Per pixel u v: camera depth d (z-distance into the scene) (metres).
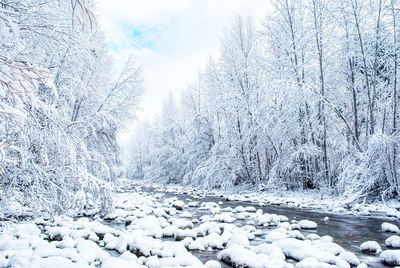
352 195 11.05
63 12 6.68
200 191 20.62
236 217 9.05
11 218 7.36
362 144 13.42
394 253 4.62
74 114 11.81
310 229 7.30
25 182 6.34
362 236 6.53
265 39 17.98
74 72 9.20
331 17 14.75
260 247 5.13
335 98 15.59
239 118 19.89
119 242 5.38
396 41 12.67
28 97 2.80
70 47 7.77
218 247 5.54
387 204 10.84
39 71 2.70
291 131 16.11
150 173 37.56
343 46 14.53
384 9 12.93
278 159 16.61
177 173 31.81
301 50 16.27
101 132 11.94
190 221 7.86
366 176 11.29
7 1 5.52
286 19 17.06
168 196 17.30
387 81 13.32
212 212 9.90
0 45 4.32
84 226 6.97
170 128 35.47
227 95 19.92
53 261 3.98
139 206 10.74
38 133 5.62
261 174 19.30
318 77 15.70
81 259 4.45
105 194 8.27
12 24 2.73
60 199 6.87
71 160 6.80
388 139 11.17
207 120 26.73
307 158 15.73
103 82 13.83
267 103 15.98
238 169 19.69
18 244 5.04
